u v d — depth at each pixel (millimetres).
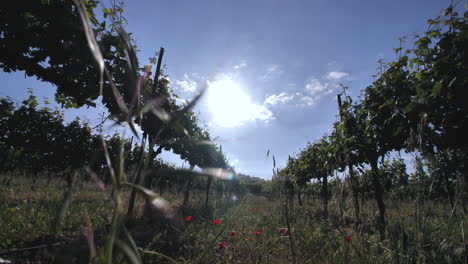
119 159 547
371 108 4645
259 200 8055
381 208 2502
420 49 3609
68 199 471
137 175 581
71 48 3490
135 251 560
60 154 10328
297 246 2436
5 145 9172
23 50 3467
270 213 5301
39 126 10203
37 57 3582
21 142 9859
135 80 529
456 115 3088
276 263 2488
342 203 1898
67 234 3754
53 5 3389
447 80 3109
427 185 1520
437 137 2846
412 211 1629
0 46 3340
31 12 3260
